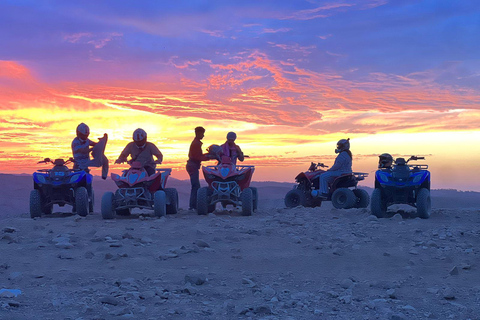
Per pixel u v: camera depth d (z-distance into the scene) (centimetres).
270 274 646
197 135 1374
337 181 1452
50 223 1080
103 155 1289
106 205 1154
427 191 1170
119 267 664
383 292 575
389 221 1100
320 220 1138
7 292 529
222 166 1265
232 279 620
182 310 499
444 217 1180
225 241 852
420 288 589
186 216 1211
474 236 902
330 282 613
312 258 728
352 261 716
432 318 488
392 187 1180
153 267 669
